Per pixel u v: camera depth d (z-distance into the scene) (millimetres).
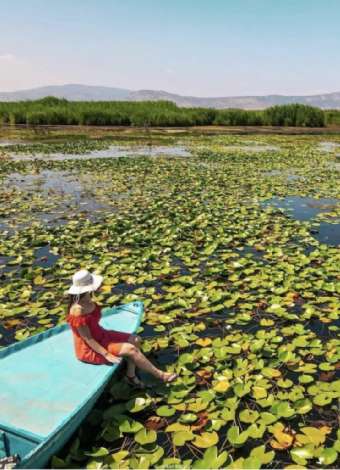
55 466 3617
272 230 9914
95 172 18031
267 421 4098
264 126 51000
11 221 10703
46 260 8234
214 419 4148
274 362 4988
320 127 50469
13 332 5852
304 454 3717
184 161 21312
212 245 8711
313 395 4512
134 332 5078
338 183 15758
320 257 8188
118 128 43938
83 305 4445
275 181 15961
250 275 7488
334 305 6352
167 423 4238
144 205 12297
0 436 3629
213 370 4965
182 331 5727
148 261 8141
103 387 4191
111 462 3715
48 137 34562
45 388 4121
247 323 5930
